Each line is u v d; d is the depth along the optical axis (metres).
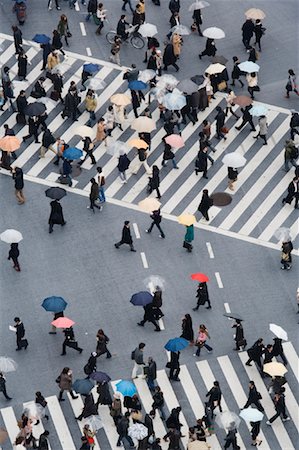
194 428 65.19
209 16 87.88
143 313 71.69
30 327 70.94
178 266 74.12
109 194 77.56
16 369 68.88
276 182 78.75
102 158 79.62
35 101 79.81
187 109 81.06
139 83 80.69
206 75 82.06
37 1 87.94
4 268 73.62
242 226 76.38
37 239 75.19
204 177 78.69
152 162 79.50
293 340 71.19
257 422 65.56
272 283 73.62
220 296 72.75
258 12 84.69
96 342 70.44
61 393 67.38
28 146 80.06
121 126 81.12
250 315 72.00
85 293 72.56
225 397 68.56
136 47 85.44
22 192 77.00
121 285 73.00
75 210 76.75
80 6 87.56
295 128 81.00
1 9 87.38
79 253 74.50
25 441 65.25
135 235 75.50
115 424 66.62
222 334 71.00
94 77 83.62
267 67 85.12
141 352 67.62
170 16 87.44
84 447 65.50
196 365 69.69
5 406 67.50
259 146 80.69
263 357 70.12
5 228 75.69
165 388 68.69
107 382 66.56
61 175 77.94
